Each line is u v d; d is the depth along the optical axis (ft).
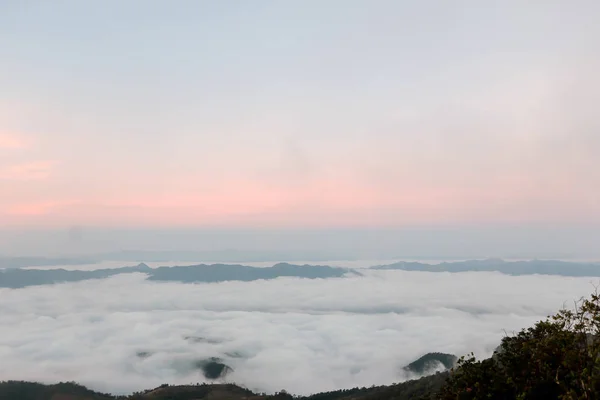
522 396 38.60
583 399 34.53
